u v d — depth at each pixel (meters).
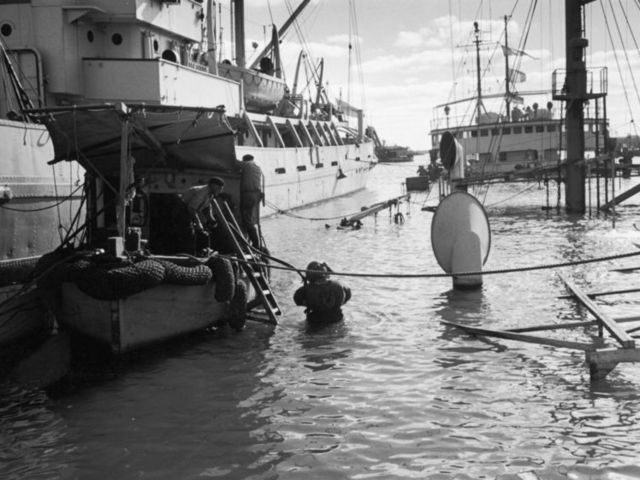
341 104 55.59
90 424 7.67
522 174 33.16
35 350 10.61
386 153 139.50
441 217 15.52
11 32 17.16
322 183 40.62
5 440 7.29
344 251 21.22
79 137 11.09
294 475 6.36
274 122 34.91
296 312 12.97
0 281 10.86
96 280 9.13
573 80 30.62
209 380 9.06
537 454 6.66
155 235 12.23
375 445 6.95
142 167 12.64
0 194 10.75
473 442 6.97
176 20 20.47
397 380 8.91
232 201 13.73
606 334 10.76
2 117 14.84
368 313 12.77
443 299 13.87
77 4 17.50
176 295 10.26
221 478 6.34
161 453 6.88
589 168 31.44
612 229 24.91
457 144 20.45
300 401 8.23
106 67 17.97
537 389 8.44
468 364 9.50
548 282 15.26
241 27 36.19
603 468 6.33
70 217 13.05
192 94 20.64
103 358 9.94
